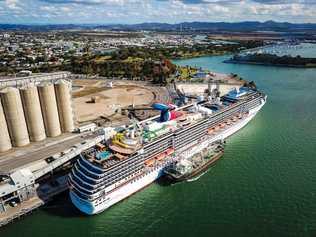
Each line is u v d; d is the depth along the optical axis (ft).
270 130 530.27
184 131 407.44
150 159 363.15
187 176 370.73
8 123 419.74
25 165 382.22
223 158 425.69
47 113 458.50
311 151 440.45
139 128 390.63
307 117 601.62
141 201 336.29
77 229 296.10
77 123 552.41
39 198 330.34
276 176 372.38
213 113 476.13
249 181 363.56
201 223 296.71
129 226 298.76
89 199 296.92
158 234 285.43
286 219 294.87
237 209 313.53
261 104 598.75
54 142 456.04
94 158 327.88
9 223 299.38
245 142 479.82
